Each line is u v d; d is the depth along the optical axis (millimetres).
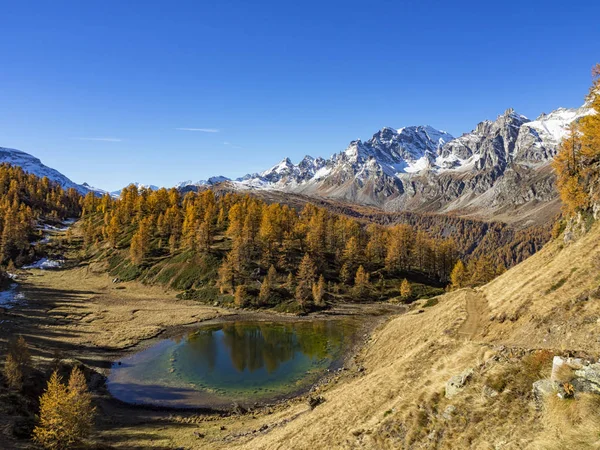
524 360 22562
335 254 155625
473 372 24672
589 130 50188
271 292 121125
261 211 166375
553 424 16906
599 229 43656
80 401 39344
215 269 133250
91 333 87688
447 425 22047
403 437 23938
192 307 114500
